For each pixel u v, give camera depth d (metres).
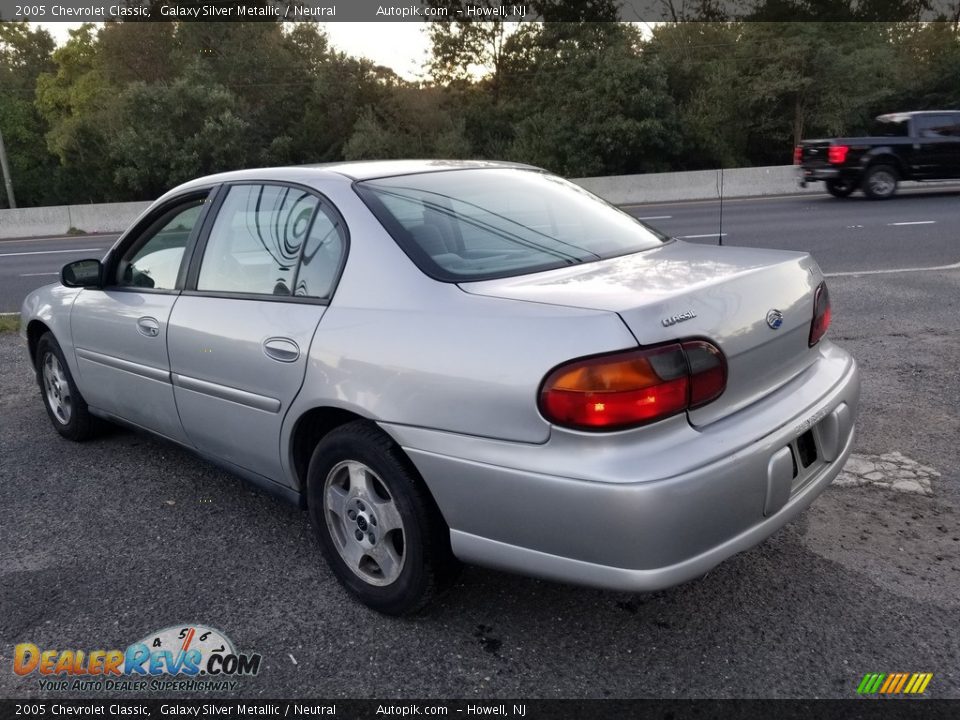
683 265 2.72
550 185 3.52
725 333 2.36
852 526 3.30
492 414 2.30
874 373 5.26
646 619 2.74
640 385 2.15
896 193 17.86
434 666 2.54
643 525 2.14
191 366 3.34
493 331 2.34
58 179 38.31
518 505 2.30
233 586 3.05
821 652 2.53
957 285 7.80
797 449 2.56
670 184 21.09
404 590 2.67
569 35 36.31
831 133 31.66
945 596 2.80
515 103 36.09
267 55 40.62
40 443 4.66
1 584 3.11
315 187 3.08
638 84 29.45
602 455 2.18
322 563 3.19
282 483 3.15
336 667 2.56
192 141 33.88
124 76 42.44
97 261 4.00
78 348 4.19
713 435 2.30
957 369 5.24
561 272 2.69
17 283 12.39
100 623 2.84
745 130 32.78
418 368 2.46
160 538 3.44
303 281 2.96
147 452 4.43
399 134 38.47
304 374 2.79
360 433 2.67
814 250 10.73
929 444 4.09
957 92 32.91
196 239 3.50
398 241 2.74
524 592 2.93
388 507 2.68
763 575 2.97
